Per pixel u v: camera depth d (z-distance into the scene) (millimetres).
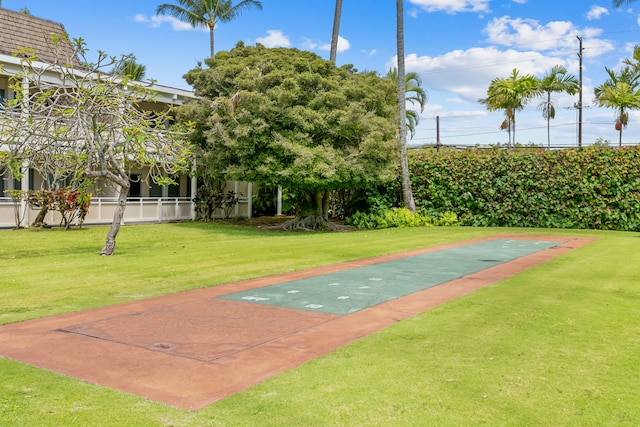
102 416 3648
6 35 21016
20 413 3686
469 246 14375
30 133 11172
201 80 21016
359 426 3514
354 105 18594
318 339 5543
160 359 4902
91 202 20359
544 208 21469
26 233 16938
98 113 11633
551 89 36844
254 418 3631
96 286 8359
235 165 18828
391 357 4895
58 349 5195
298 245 14359
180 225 21250
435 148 27031
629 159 20031
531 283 8656
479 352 5020
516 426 3520
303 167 17844
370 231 19781
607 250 13242
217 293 7953
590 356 4895
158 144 12648
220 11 35969
